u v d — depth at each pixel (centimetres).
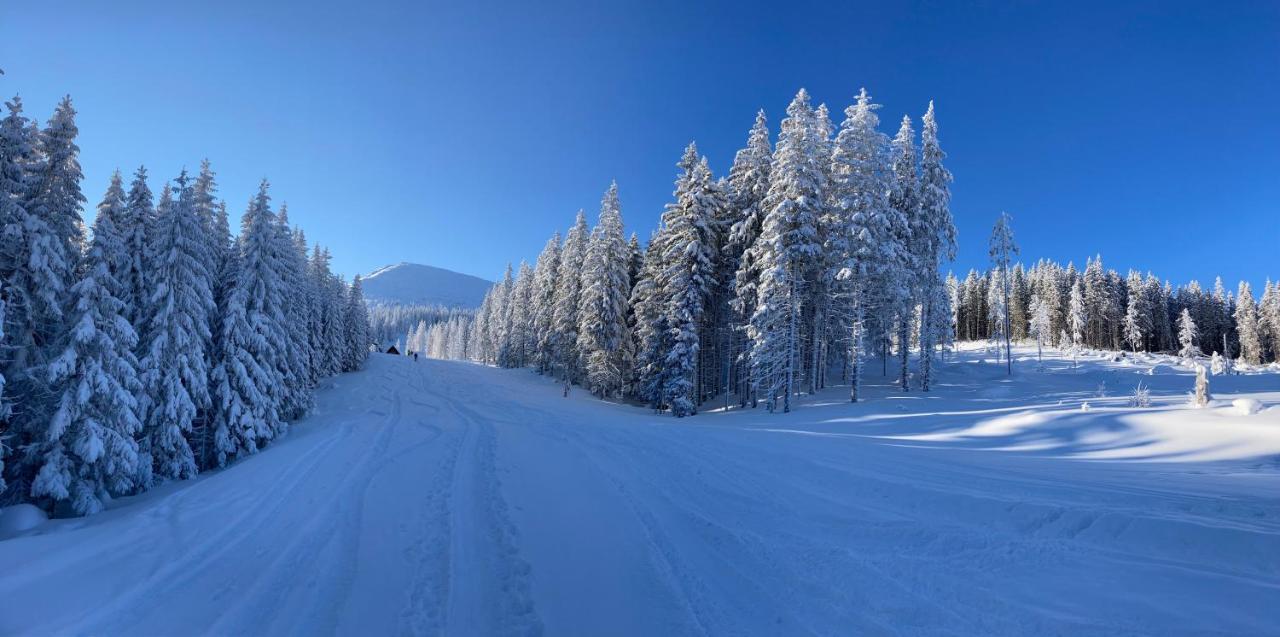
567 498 958
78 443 1439
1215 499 743
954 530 700
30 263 1407
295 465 1284
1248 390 2836
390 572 644
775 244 2505
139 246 1778
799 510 846
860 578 583
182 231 1789
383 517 865
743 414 2639
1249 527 600
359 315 5553
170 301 1739
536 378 5016
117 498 1581
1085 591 504
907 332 2911
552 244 5331
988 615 482
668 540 741
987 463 1199
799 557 657
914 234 2881
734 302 2884
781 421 2253
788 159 2494
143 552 729
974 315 8100
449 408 2784
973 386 3123
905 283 2714
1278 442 1261
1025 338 7388
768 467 1152
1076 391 2864
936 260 2872
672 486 1029
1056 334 6950
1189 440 1381
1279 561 511
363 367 5650
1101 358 5084
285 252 2620
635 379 3806
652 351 3228
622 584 602
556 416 2372
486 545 730
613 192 3934
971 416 1950
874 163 2500
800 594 559
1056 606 483
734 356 3397
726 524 801
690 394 2975
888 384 3259
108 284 1565
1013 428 1702
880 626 482
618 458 1300
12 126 1428
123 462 1505
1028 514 725
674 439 1554
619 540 743
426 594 582
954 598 520
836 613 512
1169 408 1802
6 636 505
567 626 509
